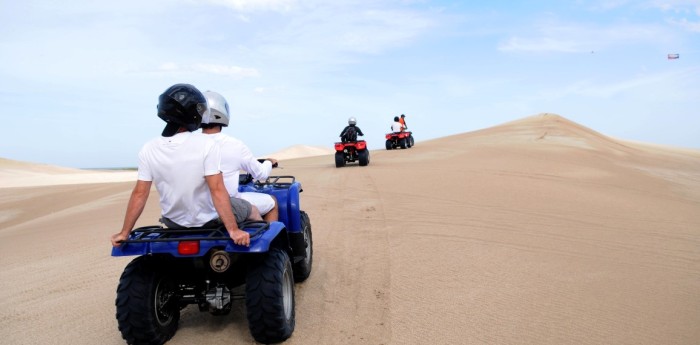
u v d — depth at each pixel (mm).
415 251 7254
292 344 4258
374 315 4891
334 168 20688
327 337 4391
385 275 6145
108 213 13219
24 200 22422
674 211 11055
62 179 46000
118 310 3957
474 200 11680
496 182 14570
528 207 10867
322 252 7227
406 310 5020
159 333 4129
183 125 3904
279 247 4609
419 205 11086
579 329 4609
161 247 3812
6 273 7273
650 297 5484
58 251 8617
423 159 22719
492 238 8078
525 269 6434
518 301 5293
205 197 3936
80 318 5094
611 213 10453
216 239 3729
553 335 4473
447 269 6391
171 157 3818
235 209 4129
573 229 8844
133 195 3875
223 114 4418
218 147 3875
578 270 6445
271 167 4953
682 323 4781
